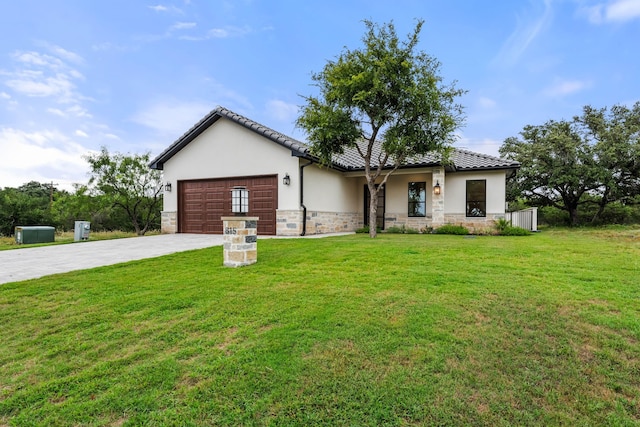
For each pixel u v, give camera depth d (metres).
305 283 4.56
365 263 5.82
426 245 8.26
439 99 10.34
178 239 11.26
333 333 2.96
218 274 5.20
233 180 13.21
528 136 20.27
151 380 2.33
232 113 13.05
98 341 2.95
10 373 2.47
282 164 12.30
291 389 2.21
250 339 2.90
